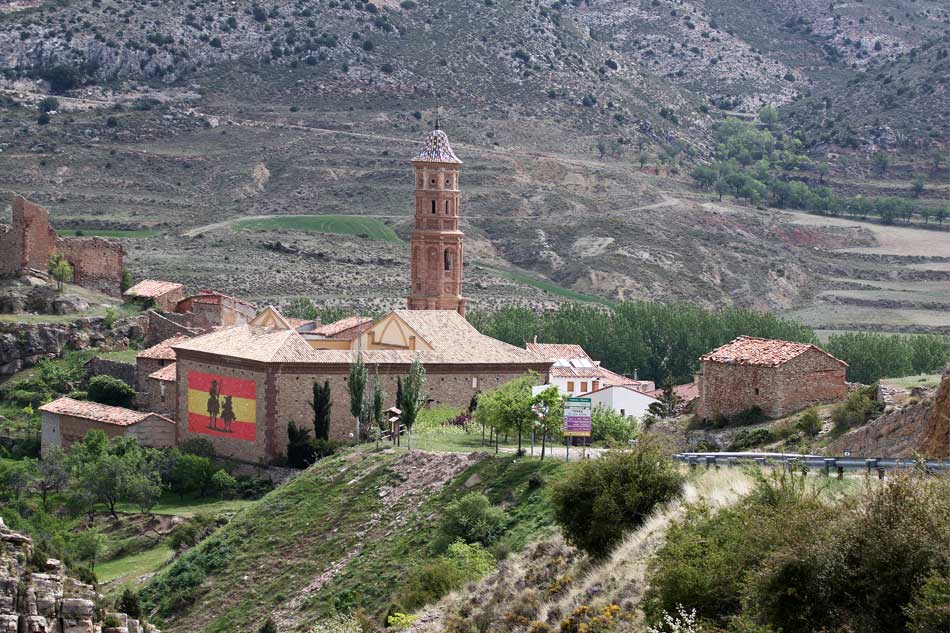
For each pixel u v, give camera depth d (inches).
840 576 2728.8
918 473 2908.5
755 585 2844.5
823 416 5639.8
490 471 5994.1
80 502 7500.0
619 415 7042.3
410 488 6195.9
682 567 3132.4
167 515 7445.9
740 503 3319.4
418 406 7096.5
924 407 4675.2
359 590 5516.7
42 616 3186.5
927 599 2559.1
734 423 5984.3
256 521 6402.6
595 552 4020.7
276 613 5639.8
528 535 5221.5
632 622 3378.4
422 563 5447.8
